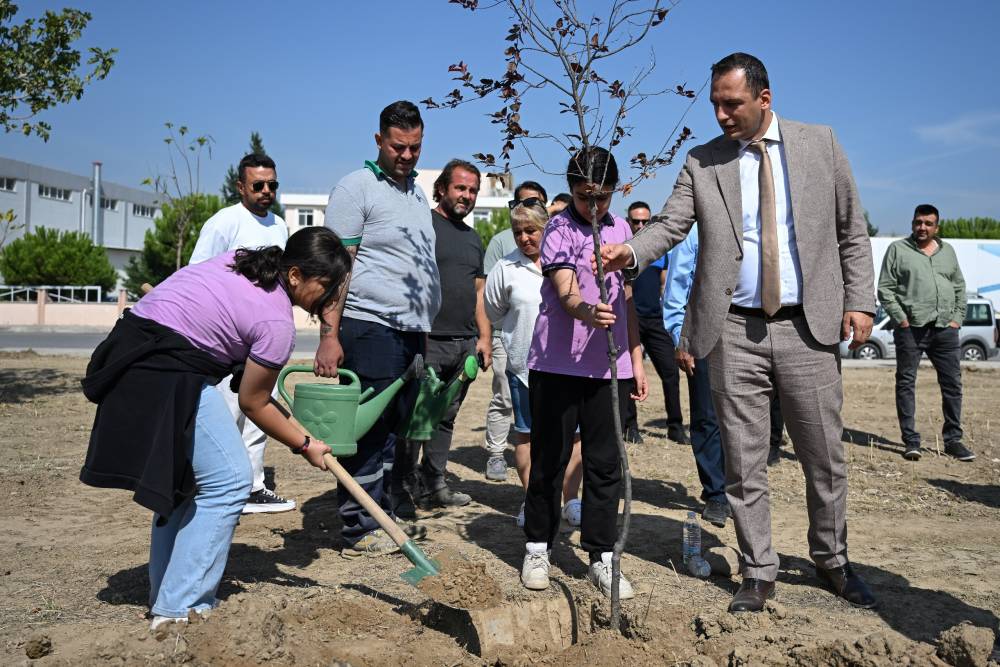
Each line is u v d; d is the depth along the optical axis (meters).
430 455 5.44
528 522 3.91
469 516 5.25
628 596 3.76
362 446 4.23
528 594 3.79
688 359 3.90
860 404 11.23
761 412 3.78
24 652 2.97
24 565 4.08
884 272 7.66
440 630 3.44
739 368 3.75
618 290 3.85
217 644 2.90
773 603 3.54
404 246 4.37
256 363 3.16
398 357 4.33
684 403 11.04
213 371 3.19
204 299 3.14
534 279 5.03
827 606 3.72
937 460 7.41
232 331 3.15
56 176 51.09
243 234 5.14
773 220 3.63
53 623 3.33
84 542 4.50
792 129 3.71
